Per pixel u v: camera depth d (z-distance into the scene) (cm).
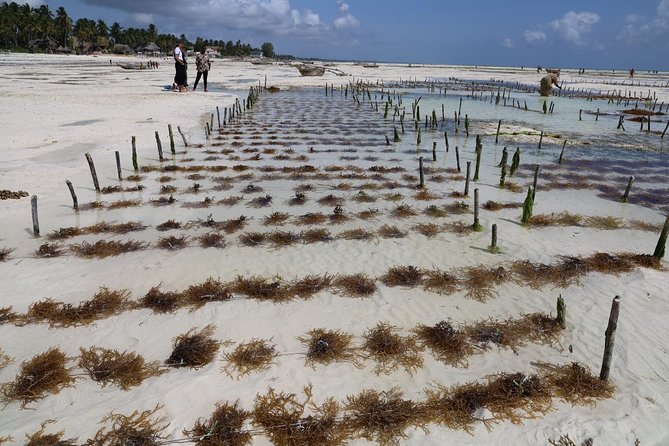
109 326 646
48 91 3173
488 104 3528
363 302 720
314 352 592
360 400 514
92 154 1554
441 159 1678
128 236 955
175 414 486
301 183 1338
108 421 473
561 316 640
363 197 1208
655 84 5925
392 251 900
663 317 669
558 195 1269
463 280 787
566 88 4981
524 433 471
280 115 2766
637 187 1366
